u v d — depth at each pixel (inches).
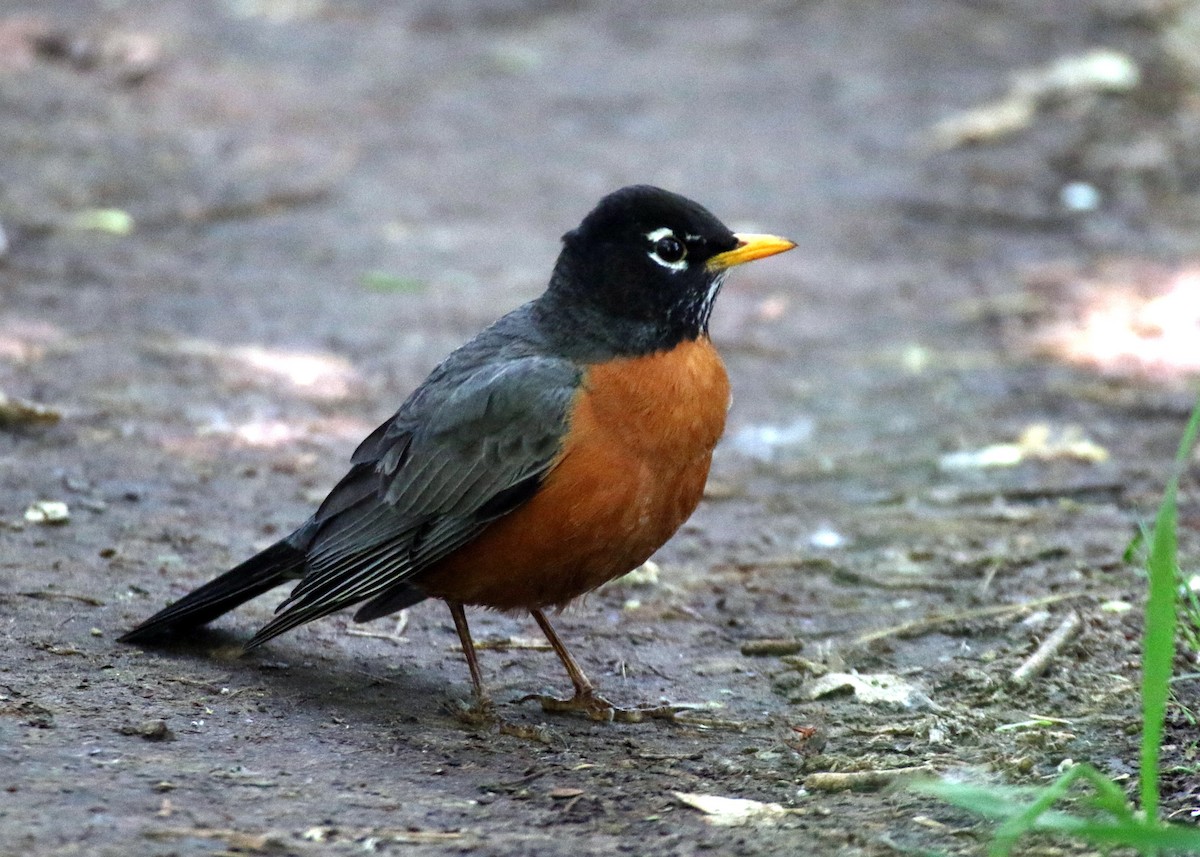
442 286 736.3
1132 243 816.9
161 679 344.5
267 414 565.9
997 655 383.2
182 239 774.5
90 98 940.0
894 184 912.3
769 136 1000.2
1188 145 941.8
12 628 363.9
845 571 448.8
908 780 302.0
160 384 582.9
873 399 624.7
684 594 436.8
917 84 1088.2
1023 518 492.1
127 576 408.2
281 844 260.1
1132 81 1033.5
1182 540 456.8
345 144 947.3
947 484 530.6
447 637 401.7
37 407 521.0
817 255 810.2
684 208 347.9
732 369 658.8
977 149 962.1
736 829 279.7
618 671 382.3
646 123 1026.7
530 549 342.3
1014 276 775.7
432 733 330.0
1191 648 358.9
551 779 306.3
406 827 272.8
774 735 340.2
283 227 807.7
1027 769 311.0
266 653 372.8
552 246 803.4
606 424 337.1
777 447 573.6
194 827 263.6
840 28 1226.0
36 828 256.8
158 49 1048.8
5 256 711.1
